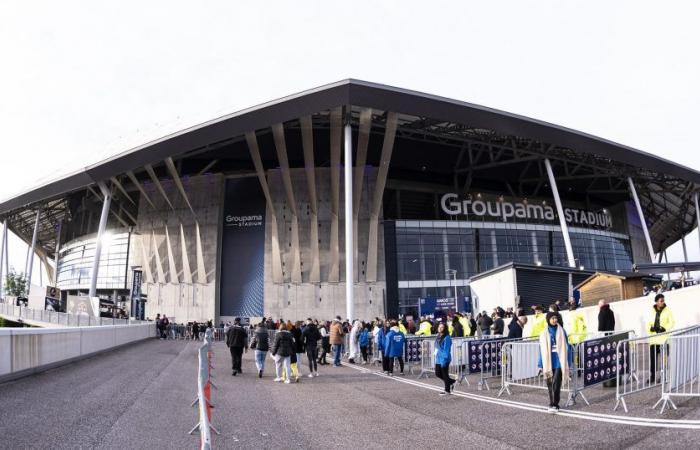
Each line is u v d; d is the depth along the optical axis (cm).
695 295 1825
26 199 7369
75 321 3859
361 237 6162
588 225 7475
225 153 6419
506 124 5288
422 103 4909
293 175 6322
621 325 2103
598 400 1000
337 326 2131
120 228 7206
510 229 6569
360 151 5444
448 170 6844
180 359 2117
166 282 6506
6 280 9256
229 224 6397
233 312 6156
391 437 737
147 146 5522
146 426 790
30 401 978
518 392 1180
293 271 6022
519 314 1503
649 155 6341
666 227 9175
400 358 1712
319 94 4769
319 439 726
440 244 6259
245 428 801
